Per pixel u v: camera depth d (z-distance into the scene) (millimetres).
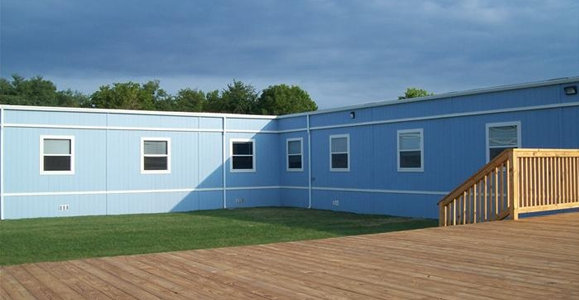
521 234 8414
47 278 5613
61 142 18562
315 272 5777
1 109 17562
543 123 13766
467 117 15688
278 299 4738
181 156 20766
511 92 14523
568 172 11164
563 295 4734
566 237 8070
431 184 16750
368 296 4781
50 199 18359
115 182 19484
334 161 20328
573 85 13117
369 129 18906
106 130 19359
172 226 15008
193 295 4906
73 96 58375
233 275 5680
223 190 21641
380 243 7711
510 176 10242
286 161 22656
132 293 5004
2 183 17594
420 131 17094
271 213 19250
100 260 6566
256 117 22438
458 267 5953
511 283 5188
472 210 11516
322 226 14883
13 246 11281
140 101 51062
